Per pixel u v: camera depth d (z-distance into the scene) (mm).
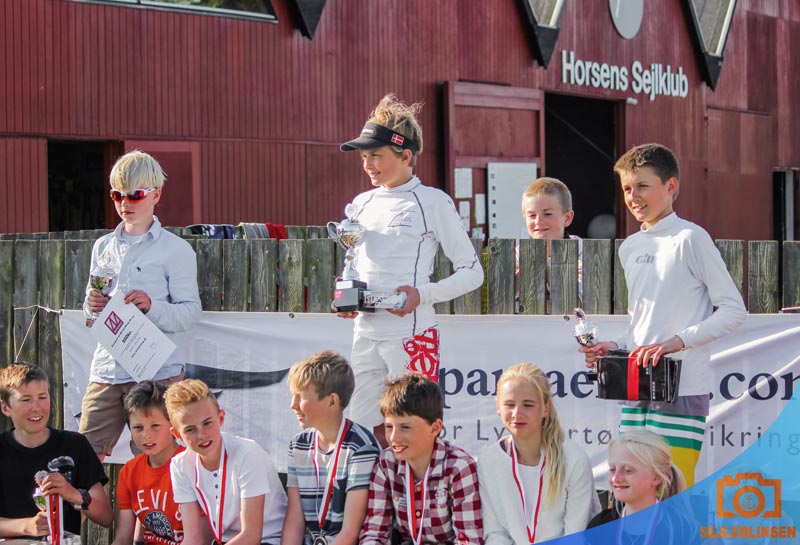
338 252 5930
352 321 5883
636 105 20516
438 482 4477
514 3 18438
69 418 6352
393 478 4566
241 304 6090
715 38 22188
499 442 4570
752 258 5539
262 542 4832
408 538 4570
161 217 14008
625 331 5555
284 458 6012
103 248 5516
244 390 6043
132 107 13719
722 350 5500
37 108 12852
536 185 6246
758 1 23438
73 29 13156
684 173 21547
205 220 14453
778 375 5453
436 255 5789
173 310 5387
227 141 14695
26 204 12789
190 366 6098
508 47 18344
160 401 5055
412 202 4910
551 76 18984
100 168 16281
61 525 5016
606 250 5617
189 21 14266
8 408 5219
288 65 15352
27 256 6473
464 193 17516
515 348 5703
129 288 5383
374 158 4910
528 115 18656
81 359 6320
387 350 4918
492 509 4492
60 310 6352
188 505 4898
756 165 23406
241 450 4867
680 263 4484
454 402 5770
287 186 15367
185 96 14250
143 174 5383
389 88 16625
